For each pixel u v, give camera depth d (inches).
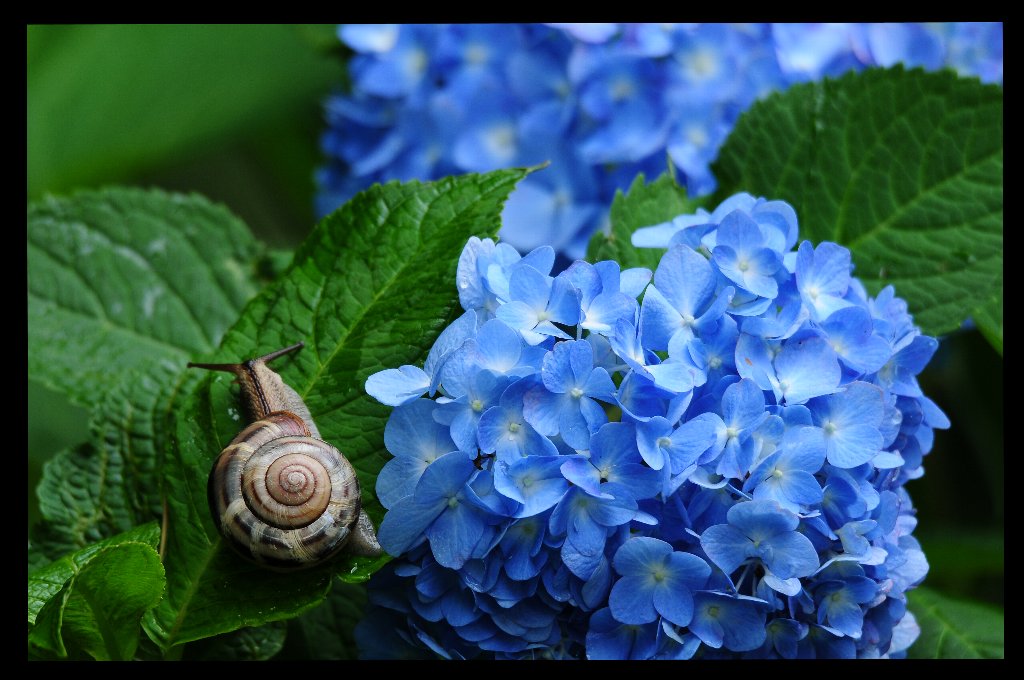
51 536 31.9
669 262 30.4
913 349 31.3
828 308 30.8
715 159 34.3
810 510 30.3
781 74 35.2
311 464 30.6
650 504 30.1
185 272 34.7
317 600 30.7
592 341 30.3
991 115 33.7
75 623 30.4
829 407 30.4
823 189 34.0
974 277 33.5
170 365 33.0
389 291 31.5
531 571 30.0
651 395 30.0
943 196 33.8
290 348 31.5
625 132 34.7
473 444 30.0
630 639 30.4
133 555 30.0
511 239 34.6
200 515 31.2
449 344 30.3
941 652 33.1
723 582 30.1
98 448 32.3
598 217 34.8
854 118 34.0
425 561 30.4
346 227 31.8
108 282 34.5
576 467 29.8
